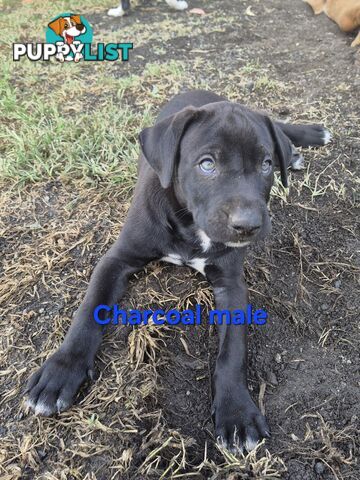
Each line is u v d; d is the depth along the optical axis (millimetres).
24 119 613
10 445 318
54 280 425
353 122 627
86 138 577
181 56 799
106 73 753
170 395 353
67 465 306
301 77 725
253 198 323
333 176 551
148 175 411
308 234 486
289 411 351
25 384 351
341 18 824
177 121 353
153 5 1015
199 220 347
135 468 304
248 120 348
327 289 439
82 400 340
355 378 373
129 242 396
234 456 314
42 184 525
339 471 318
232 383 341
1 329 388
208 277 410
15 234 470
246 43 835
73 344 349
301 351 392
